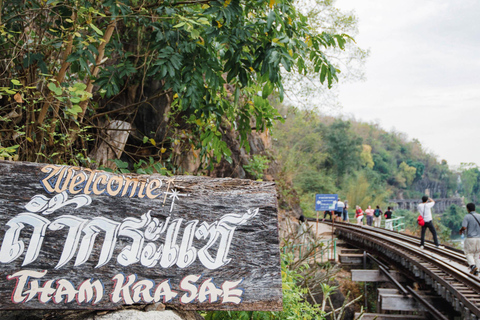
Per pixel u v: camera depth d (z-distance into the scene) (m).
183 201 2.53
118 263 2.38
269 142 16.84
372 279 10.99
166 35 3.61
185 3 3.94
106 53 4.26
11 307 2.27
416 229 21.16
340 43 3.90
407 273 10.73
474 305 6.23
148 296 2.37
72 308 2.31
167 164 6.47
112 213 2.45
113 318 2.29
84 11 3.43
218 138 4.88
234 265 2.46
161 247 2.44
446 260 9.49
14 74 4.12
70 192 2.44
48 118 4.35
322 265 7.55
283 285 3.41
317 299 9.15
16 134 3.78
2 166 2.41
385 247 12.25
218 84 3.89
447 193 125.50
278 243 2.51
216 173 10.62
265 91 3.64
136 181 2.53
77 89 3.00
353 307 10.89
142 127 7.72
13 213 2.36
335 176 50.69
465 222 8.15
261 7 3.83
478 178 132.62
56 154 3.96
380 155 102.81
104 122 6.92
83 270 2.35
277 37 3.44
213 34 3.56
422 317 8.47
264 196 2.59
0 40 3.75
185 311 2.62
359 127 107.62
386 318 8.64
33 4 3.95
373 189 52.25
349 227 19.05
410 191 104.19
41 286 2.31
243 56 3.67
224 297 2.41
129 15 3.73
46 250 2.35
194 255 2.45
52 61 4.59
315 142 41.38
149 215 2.48
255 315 3.20
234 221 2.53
